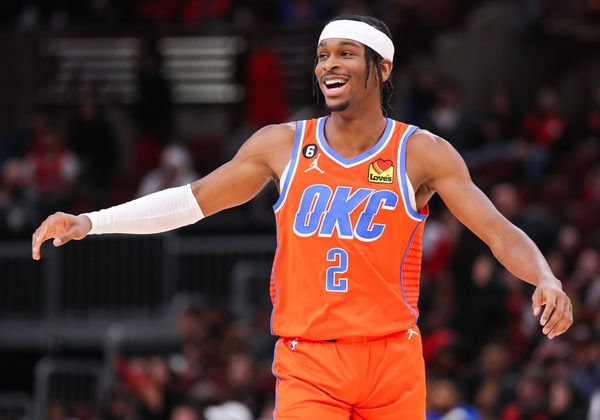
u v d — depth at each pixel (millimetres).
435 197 25984
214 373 21047
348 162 7582
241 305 25391
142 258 25375
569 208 26359
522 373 18594
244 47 33625
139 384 21281
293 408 7531
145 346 24938
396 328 7527
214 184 7852
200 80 35656
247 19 34188
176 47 35156
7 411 23750
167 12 34281
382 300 7512
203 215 7922
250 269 25625
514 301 21703
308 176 7617
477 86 33812
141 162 30906
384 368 7527
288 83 33781
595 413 17422
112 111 33562
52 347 25188
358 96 7547
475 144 29000
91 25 34156
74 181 27875
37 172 28016
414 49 33625
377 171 7543
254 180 7840
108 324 25219
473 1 34938
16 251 25391
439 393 17938
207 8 34125
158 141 31500
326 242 7512
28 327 25266
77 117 30172
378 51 7578
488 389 18938
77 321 25266
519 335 20938
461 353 19750
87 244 25328
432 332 21781
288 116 32781
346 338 7492
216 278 25641
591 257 21984
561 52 33875
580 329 20250
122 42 34219
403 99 32250
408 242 7582
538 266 7062
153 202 7824
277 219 7719
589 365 18609
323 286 7512
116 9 34438
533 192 26984
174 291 25484
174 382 20797
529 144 29625
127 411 20094
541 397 17875
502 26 33969
